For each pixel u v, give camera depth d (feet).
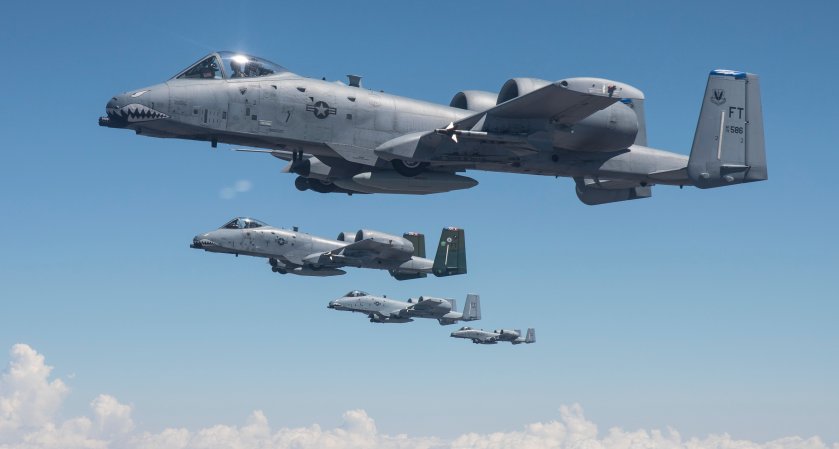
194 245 129.49
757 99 68.39
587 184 74.23
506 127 61.98
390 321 189.26
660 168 69.82
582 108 60.90
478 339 242.78
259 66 62.64
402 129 64.75
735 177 67.72
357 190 65.05
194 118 59.72
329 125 62.75
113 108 58.90
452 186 64.95
